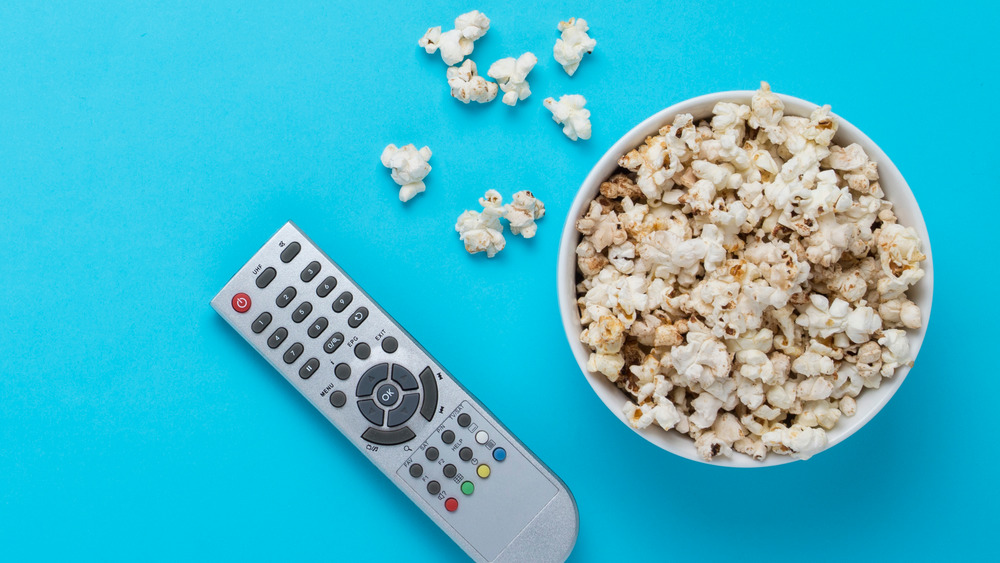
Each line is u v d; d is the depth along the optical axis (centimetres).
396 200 52
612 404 47
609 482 53
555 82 52
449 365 52
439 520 50
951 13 53
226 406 53
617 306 47
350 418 50
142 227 53
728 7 53
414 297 52
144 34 53
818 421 47
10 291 53
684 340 47
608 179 48
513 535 50
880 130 53
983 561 53
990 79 53
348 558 53
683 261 46
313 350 50
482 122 52
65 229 53
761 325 47
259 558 53
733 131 47
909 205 46
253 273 50
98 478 53
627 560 53
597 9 52
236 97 52
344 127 52
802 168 46
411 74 52
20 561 53
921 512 53
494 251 52
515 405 53
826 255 45
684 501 53
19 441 53
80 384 53
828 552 53
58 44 53
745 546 53
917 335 46
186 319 53
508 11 52
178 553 53
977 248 53
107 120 53
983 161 53
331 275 50
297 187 53
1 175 53
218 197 53
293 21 52
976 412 53
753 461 47
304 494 53
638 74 52
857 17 53
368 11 52
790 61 53
